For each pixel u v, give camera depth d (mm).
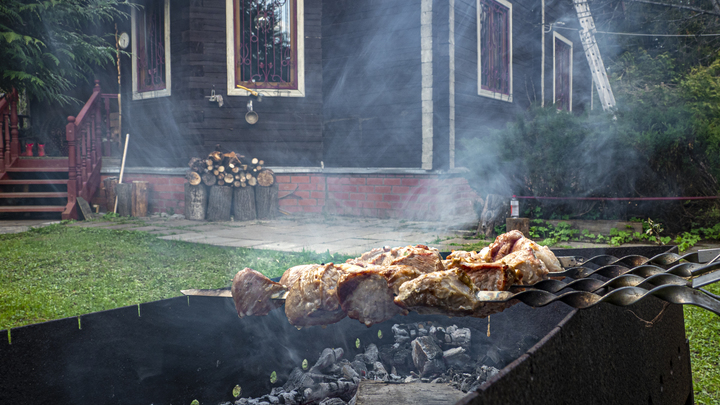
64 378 1621
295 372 2275
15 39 8914
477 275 1598
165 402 1875
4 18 9164
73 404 1649
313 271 1736
